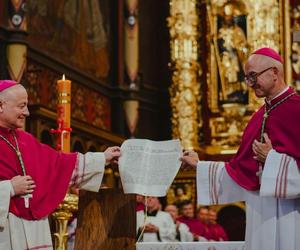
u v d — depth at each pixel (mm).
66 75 19609
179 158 7828
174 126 22703
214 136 22547
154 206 14648
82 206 8109
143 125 24203
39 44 18062
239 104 22500
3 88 7406
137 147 7941
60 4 19406
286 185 6863
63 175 7691
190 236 15016
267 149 7027
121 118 23016
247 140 7461
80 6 20750
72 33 20141
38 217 7305
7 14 16609
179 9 22922
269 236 7035
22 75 16516
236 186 7570
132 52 23281
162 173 7766
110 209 8055
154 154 7910
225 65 22672
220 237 17547
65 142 8391
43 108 16422
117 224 8008
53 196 7562
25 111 7461
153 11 25625
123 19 23516
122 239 7969
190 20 22844
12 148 7422
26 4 17281
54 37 18969
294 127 7082
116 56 23219
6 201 6980
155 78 25188
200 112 22891
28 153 7508
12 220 7145
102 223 8023
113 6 23438
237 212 20938
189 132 22453
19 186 7035
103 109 22312
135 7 23484
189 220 17297
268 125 7250
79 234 7996
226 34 22734
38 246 7293
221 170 7664
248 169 7340
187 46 22812
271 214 7066
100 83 22016
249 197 7348
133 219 8008
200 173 7746
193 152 7895
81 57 20750
